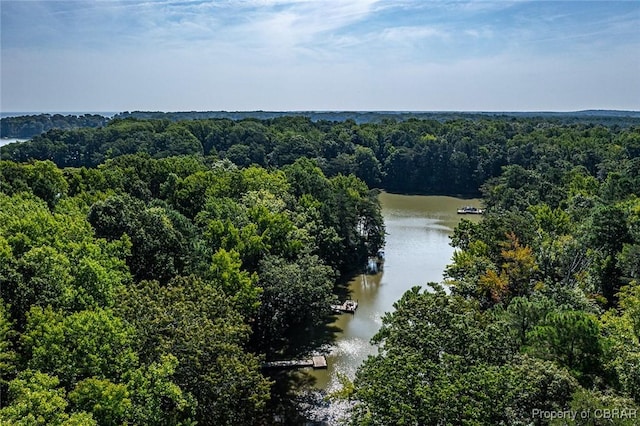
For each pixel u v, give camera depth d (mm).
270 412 37031
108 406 22516
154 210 46906
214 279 40750
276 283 44375
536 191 85688
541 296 37219
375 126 176375
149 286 33719
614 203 65938
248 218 55000
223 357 29328
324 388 40094
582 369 26750
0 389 23297
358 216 73625
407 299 30062
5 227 35250
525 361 24594
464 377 22453
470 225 58281
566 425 20703
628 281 43875
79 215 43656
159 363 26953
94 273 30625
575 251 49406
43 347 23859
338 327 51094
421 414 21531
